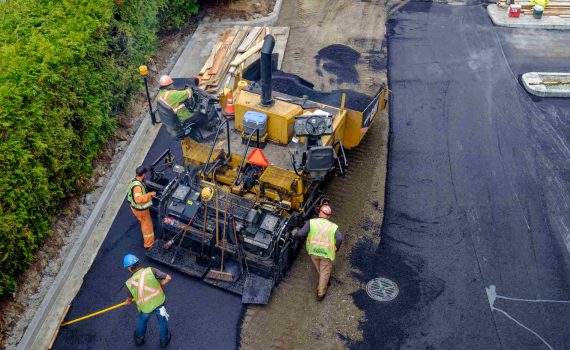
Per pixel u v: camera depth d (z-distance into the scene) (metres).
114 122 11.28
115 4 11.67
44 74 8.94
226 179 9.03
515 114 12.32
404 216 9.84
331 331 7.98
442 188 10.43
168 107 8.56
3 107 8.28
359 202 10.13
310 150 7.89
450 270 8.88
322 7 16.91
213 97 9.38
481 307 8.28
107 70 11.06
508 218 9.79
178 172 9.41
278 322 8.10
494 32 15.43
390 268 8.91
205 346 7.78
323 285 8.27
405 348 7.74
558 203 10.09
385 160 11.07
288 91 11.02
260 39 14.61
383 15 16.42
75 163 9.80
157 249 8.99
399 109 12.47
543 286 8.60
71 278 8.79
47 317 8.21
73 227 9.56
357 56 14.45
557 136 11.70
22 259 8.44
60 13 10.29
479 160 11.06
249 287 8.45
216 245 8.52
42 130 8.87
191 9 15.51
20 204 8.19
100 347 7.77
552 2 16.45
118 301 8.41
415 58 14.32
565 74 13.41
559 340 7.82
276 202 8.66
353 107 10.37
